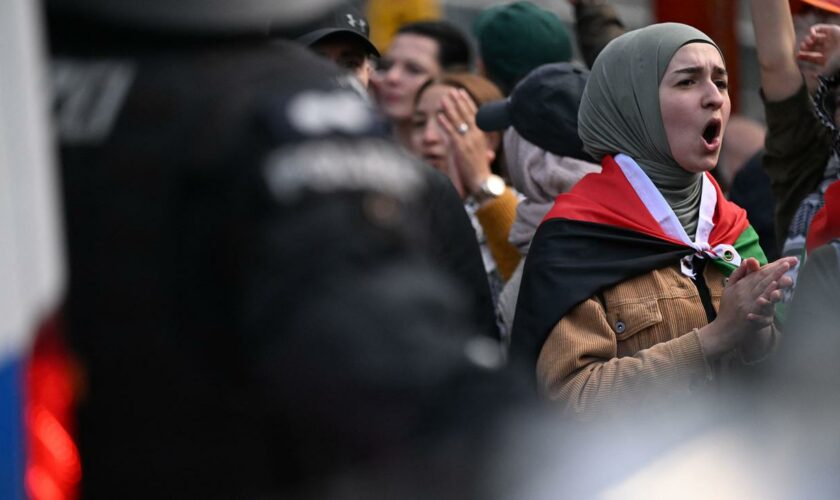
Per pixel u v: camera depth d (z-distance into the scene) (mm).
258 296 2631
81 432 2791
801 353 3916
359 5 6965
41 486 2643
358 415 2566
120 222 2791
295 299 2604
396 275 2646
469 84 8719
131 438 2770
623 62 6508
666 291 6223
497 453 2602
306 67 2955
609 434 2668
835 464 2648
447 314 2666
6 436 2566
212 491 2746
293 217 2656
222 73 2893
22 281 2607
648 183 6426
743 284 5828
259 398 2693
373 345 2572
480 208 7812
